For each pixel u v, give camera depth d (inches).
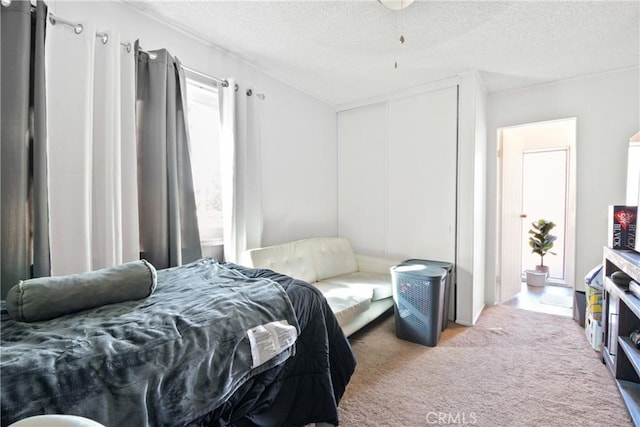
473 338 94.3
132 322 35.2
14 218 49.1
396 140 125.7
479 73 105.4
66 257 56.0
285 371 49.8
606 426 55.5
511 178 137.3
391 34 79.3
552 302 130.1
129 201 64.6
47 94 54.2
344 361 57.4
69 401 26.5
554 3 65.8
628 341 65.1
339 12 70.0
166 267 69.7
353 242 141.4
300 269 104.7
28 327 33.3
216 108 88.8
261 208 105.4
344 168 143.0
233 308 41.8
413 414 59.4
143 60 68.4
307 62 97.0
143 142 68.7
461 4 66.3
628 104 100.2
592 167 106.3
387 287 102.4
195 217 76.0
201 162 86.2
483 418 58.0
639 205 67.7
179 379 33.3
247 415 43.9
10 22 49.3
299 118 121.3
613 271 77.7
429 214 117.6
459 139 108.3
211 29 77.8
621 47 85.5
